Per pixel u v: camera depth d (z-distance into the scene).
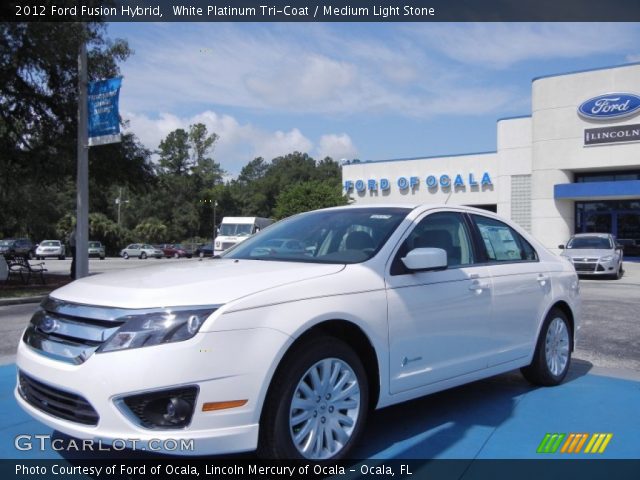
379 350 3.81
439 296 4.27
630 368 6.50
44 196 61.88
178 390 3.04
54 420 3.28
